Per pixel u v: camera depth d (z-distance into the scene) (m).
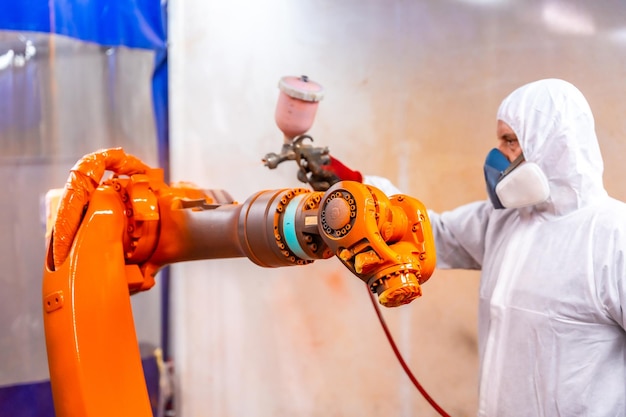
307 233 0.78
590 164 1.21
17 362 1.58
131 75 1.70
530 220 1.29
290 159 1.20
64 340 0.81
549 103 1.22
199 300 1.80
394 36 1.77
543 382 1.18
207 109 1.77
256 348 1.82
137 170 0.99
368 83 1.78
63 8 1.58
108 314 0.83
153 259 0.98
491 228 1.40
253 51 1.77
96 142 1.66
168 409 1.79
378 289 0.70
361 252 0.69
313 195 0.80
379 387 1.82
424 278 0.76
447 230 1.54
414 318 1.81
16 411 1.58
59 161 1.62
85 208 0.91
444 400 1.81
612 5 1.60
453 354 1.81
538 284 1.21
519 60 1.69
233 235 0.87
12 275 1.58
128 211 0.94
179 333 1.79
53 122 1.61
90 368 0.80
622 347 1.15
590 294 1.13
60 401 0.80
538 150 1.22
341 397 1.83
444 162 1.77
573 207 1.21
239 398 1.82
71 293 0.82
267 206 0.82
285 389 1.83
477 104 1.74
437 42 1.76
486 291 1.36
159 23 1.71
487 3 1.71
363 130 1.79
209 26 1.76
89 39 1.62
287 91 1.15
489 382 1.27
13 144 1.57
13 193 1.58
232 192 1.78
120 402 0.81
